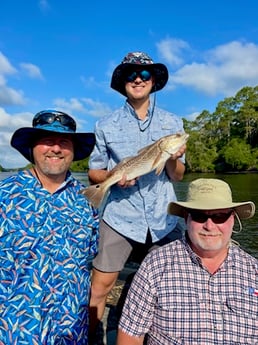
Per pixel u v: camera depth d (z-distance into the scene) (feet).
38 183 3.17
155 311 2.98
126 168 4.19
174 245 3.09
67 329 3.11
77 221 3.26
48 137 3.13
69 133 3.16
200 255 2.97
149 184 4.31
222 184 3.21
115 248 4.39
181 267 2.95
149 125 4.42
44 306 2.96
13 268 2.92
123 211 4.36
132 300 3.05
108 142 4.48
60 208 3.19
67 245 3.13
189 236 2.99
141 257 4.67
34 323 2.89
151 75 4.30
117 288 5.74
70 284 3.12
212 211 2.90
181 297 2.89
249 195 32.07
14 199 3.03
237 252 3.01
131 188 4.32
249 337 2.82
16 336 2.85
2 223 2.97
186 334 2.86
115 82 4.50
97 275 4.42
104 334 4.68
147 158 4.19
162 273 2.96
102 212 4.42
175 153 4.20
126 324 3.07
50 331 2.99
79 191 3.42
